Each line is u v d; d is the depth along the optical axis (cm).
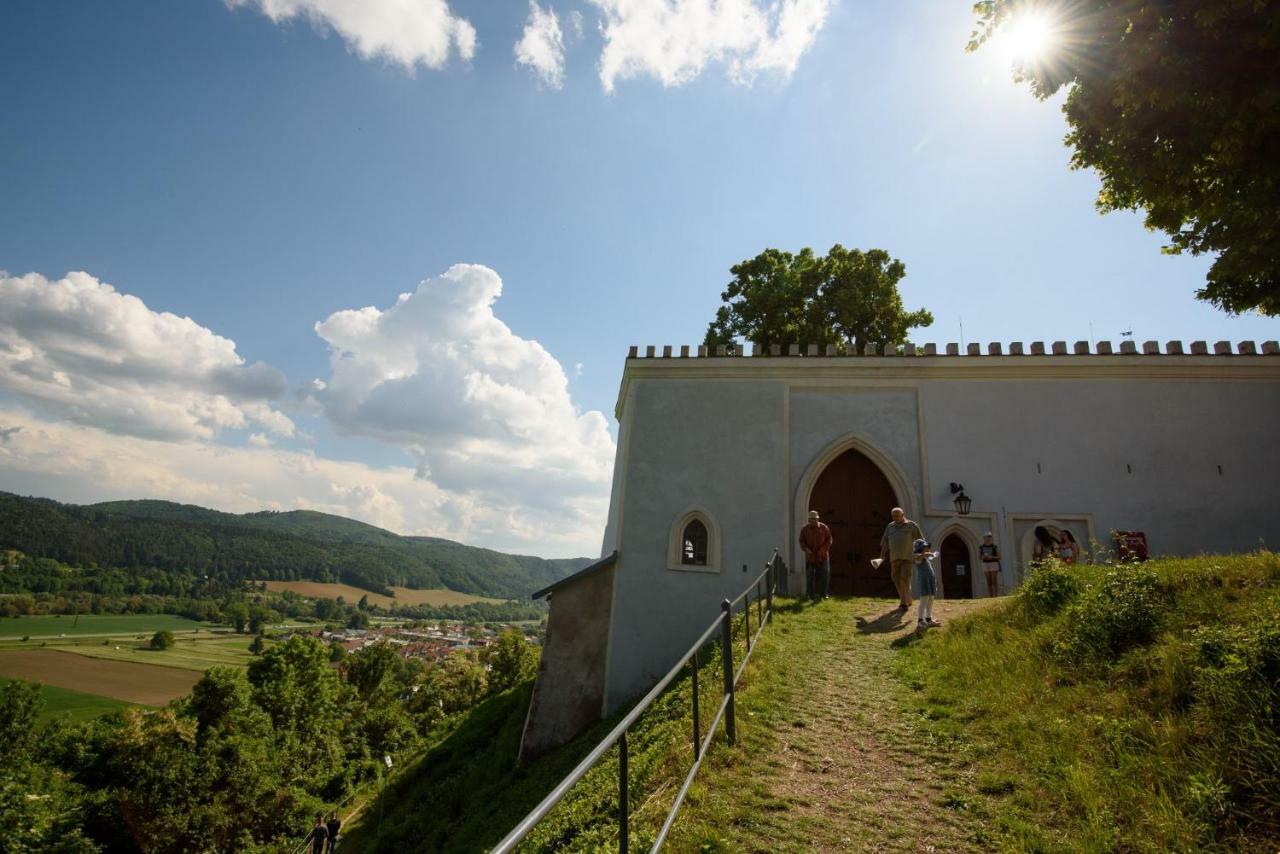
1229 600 701
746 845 464
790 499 1748
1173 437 1628
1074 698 657
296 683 4659
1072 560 1430
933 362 1756
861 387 1806
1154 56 844
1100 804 480
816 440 1788
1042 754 578
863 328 2911
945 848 464
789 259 3089
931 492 1688
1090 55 932
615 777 724
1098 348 1706
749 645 935
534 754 1633
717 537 1731
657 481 1809
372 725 5216
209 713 3919
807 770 597
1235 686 516
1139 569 841
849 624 1168
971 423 1720
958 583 1644
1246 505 1568
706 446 1816
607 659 1677
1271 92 783
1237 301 1158
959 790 552
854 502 1772
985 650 866
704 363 1870
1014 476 1667
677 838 467
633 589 1728
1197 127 899
